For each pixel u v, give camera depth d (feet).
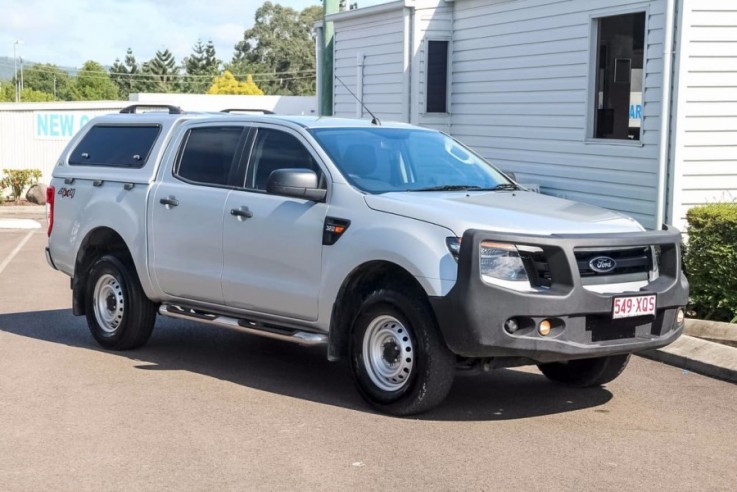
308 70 356.59
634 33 39.22
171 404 23.24
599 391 24.91
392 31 54.08
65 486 17.71
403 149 25.52
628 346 21.36
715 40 35.96
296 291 23.85
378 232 22.04
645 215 38.32
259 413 22.48
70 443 20.20
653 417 22.48
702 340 28.35
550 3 43.75
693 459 19.42
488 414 22.61
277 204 24.44
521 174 46.73
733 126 36.55
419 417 22.17
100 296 29.55
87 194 29.86
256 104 127.13
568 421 22.07
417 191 23.90
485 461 19.11
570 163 43.11
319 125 25.32
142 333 28.89
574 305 20.54
